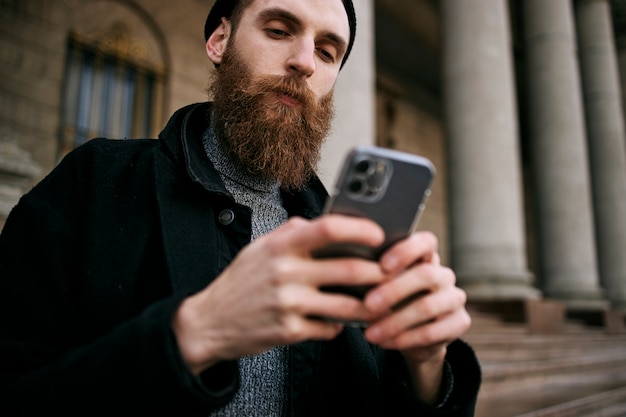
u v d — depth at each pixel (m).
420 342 0.64
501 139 7.66
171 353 0.56
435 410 0.86
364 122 5.40
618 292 13.54
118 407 0.59
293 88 0.98
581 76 15.14
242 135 0.98
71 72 8.09
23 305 0.79
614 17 16.42
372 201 0.58
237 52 1.03
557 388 5.04
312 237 0.52
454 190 7.75
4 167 4.82
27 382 0.66
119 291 0.83
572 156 11.37
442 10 8.50
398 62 15.88
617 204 14.15
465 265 7.48
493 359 5.43
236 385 0.67
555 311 8.10
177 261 0.83
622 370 6.79
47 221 0.86
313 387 0.95
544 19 12.00
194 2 9.96
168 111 9.20
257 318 0.54
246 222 0.94
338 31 1.03
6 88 7.19
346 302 0.56
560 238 11.08
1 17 7.26
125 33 8.82
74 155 0.98
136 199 0.92
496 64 7.91
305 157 1.06
